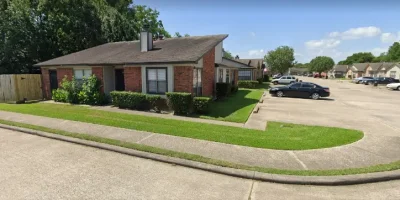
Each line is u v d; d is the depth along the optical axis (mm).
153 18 36500
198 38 15875
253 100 16062
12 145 6250
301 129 7926
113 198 3686
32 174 4496
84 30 22812
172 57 11594
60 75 15539
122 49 16172
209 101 10617
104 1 24859
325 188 4070
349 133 7270
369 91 26000
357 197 3770
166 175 4527
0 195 3740
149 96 11289
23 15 19219
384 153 5512
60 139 6762
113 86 14453
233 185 4160
